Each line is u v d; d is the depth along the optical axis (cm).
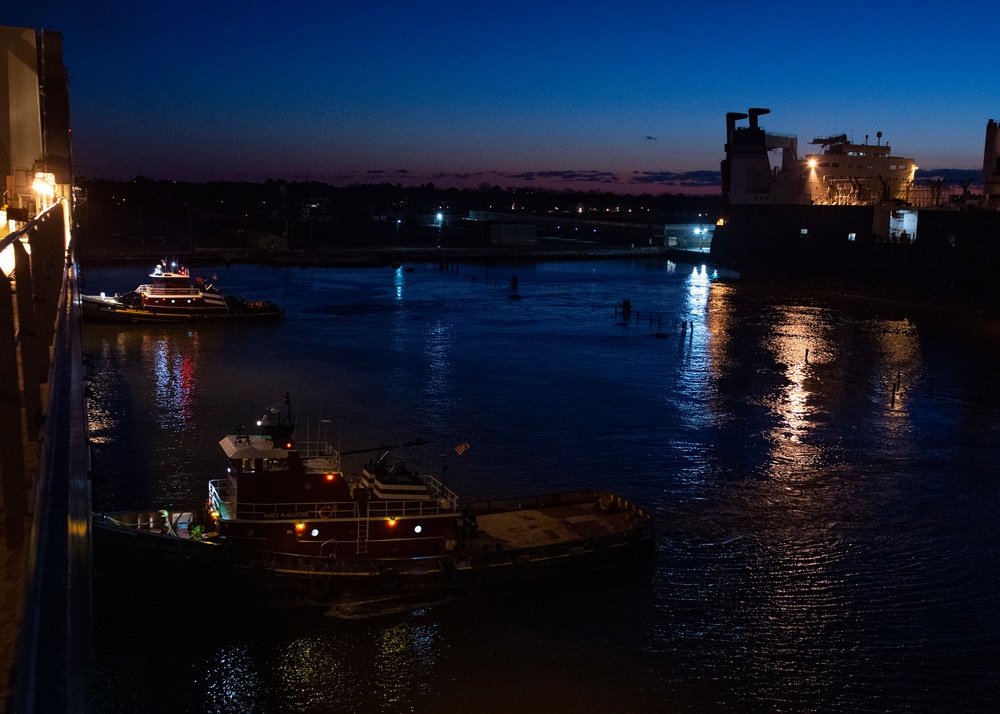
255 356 7225
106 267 14850
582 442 4731
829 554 3262
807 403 5791
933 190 13312
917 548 3331
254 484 2767
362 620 2712
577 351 7781
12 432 557
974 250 10706
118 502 3609
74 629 282
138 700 2311
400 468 2962
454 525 2922
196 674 2427
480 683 2409
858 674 2461
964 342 8375
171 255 16388
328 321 9538
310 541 2795
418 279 14700
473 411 5397
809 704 2327
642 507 3734
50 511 354
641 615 2777
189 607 2725
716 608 2830
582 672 2464
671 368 7006
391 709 2303
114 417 5038
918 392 6166
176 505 3584
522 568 2930
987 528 3541
